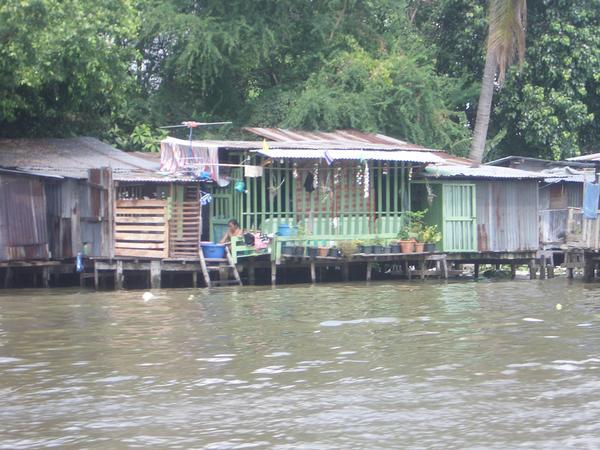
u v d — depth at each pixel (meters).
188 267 51.12
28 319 37.09
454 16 79.88
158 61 69.88
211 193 54.72
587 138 82.12
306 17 70.75
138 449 19.67
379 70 69.00
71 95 59.81
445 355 28.75
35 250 52.25
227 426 21.20
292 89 70.06
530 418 21.50
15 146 57.84
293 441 20.05
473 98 78.88
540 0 75.44
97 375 26.42
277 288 50.34
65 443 20.14
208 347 30.47
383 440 20.05
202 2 69.69
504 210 59.56
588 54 74.88
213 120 70.31
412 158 55.06
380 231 57.16
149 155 60.91
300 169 54.34
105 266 51.31
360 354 29.06
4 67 51.91
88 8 54.69
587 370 26.31
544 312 38.34
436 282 55.28
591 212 52.62
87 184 52.22
